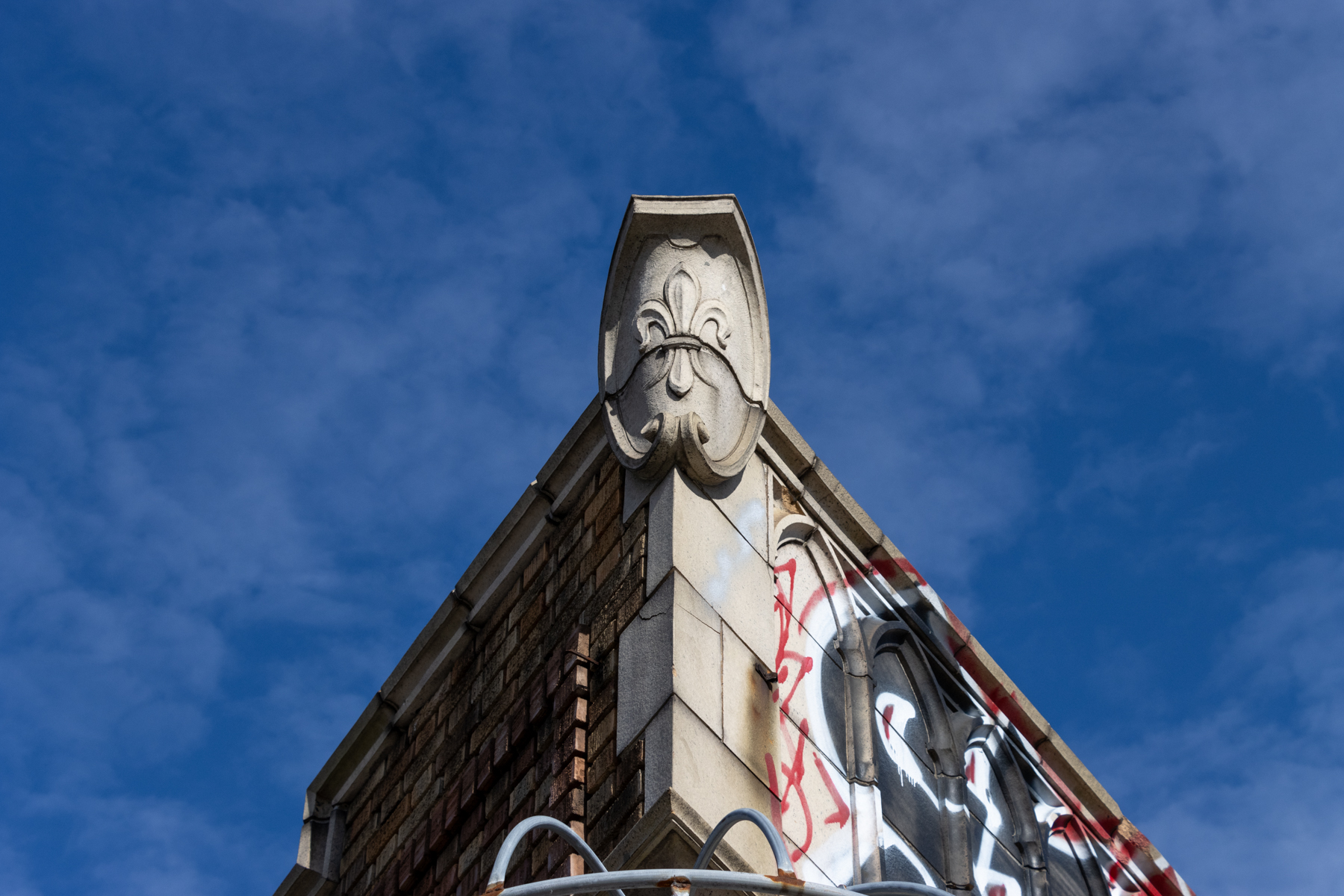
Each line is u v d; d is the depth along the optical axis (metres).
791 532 9.52
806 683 8.97
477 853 8.67
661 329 9.12
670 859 7.21
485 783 8.91
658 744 7.61
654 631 8.11
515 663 9.34
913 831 9.24
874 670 9.77
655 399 8.90
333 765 10.66
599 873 6.22
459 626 10.16
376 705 10.48
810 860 8.08
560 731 8.36
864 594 10.00
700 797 7.45
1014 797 10.45
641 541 8.61
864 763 8.94
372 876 9.82
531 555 9.80
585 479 9.57
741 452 8.96
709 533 8.62
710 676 8.02
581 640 8.60
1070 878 10.62
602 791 7.82
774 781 8.05
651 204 9.43
